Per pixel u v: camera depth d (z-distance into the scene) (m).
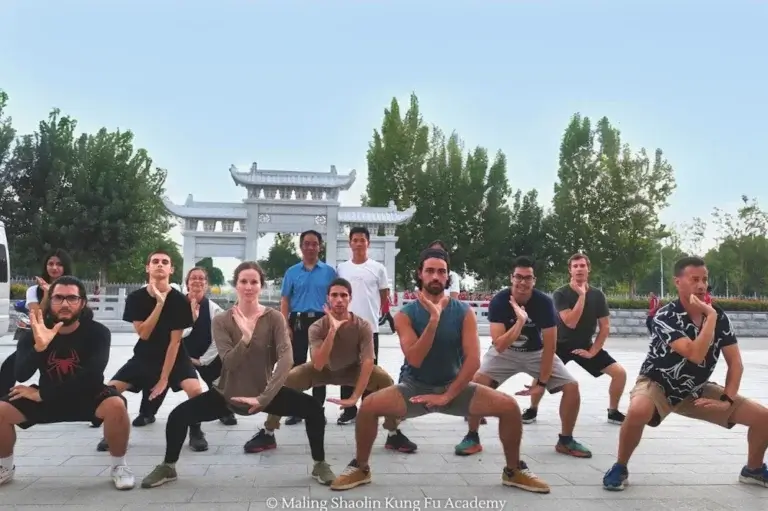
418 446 5.97
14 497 4.24
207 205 24.12
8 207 32.53
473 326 4.56
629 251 36.25
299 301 7.25
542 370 5.56
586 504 4.24
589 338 7.00
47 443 5.90
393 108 40.03
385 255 24.31
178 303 5.57
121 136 34.91
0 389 5.51
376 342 7.37
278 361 4.59
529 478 4.52
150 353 5.61
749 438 4.73
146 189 35.38
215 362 6.68
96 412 4.52
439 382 4.62
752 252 43.56
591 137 41.12
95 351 4.58
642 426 4.57
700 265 4.65
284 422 6.96
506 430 4.53
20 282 26.09
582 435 6.55
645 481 4.82
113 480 4.55
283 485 4.59
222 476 4.82
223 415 4.78
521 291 5.55
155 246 41.34
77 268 34.78
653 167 35.66
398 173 39.34
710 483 4.79
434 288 4.54
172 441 4.58
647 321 5.18
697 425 7.20
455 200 39.47
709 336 4.45
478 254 40.31
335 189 24.11
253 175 23.62
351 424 6.94
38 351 4.43
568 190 38.47
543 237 41.19
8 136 33.03
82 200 33.22
